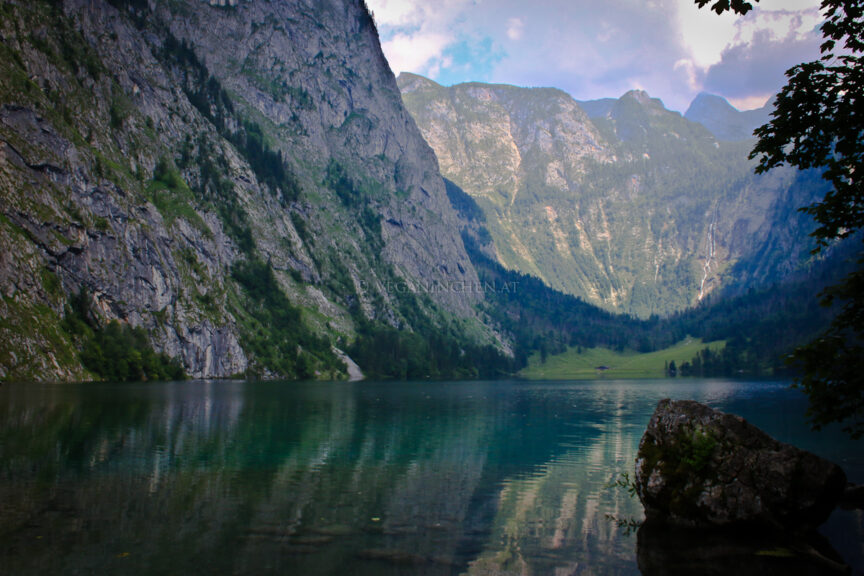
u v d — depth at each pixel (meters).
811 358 18.77
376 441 54.69
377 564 21.38
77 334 152.25
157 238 197.75
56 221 160.25
